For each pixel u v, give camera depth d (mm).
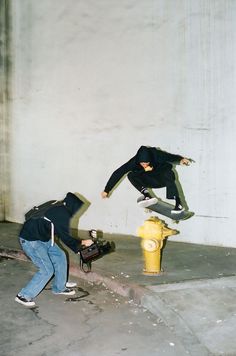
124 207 8969
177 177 8352
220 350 4766
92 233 6555
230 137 7887
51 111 9594
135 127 8711
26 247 5980
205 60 7961
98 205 9227
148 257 6754
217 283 6320
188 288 6156
